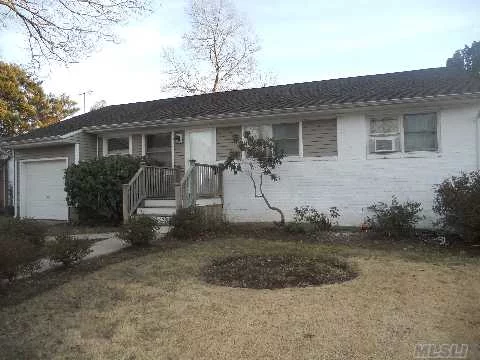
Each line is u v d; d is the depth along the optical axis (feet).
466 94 34.42
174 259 27.32
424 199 37.40
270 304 18.08
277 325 15.71
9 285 21.56
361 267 24.57
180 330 15.48
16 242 21.33
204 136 46.39
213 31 106.93
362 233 36.52
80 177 44.73
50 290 20.85
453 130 36.60
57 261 25.04
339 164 40.27
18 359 13.55
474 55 73.15
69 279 22.76
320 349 13.69
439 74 47.39
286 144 42.60
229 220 43.91
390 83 45.62
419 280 21.61
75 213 51.31
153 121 46.50
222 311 17.35
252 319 16.37
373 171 39.11
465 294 19.20
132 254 28.96
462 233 30.94
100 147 52.47
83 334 15.38
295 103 42.24
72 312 17.69
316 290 20.01
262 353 13.48
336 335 14.74
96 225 46.19
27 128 110.63
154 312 17.46
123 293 20.15
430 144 37.58
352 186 39.81
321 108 39.32
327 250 29.63
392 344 13.98
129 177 44.29
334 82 53.47
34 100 114.73
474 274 22.85
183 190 37.63
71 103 129.18
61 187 53.36
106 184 43.86
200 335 14.97
